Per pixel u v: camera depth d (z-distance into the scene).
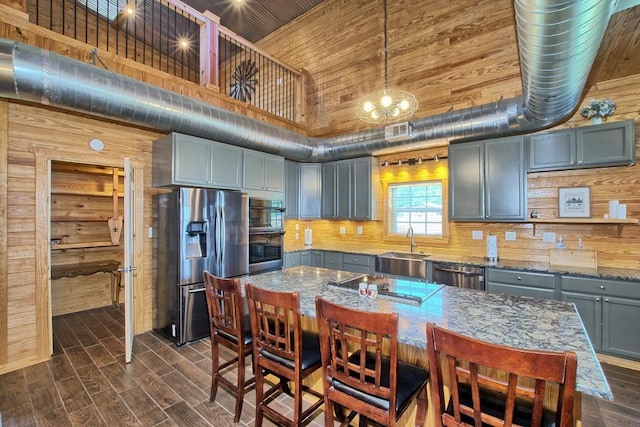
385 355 1.80
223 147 3.78
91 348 3.11
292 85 5.67
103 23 5.29
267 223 4.36
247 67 6.38
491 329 1.44
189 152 3.44
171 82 3.62
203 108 3.34
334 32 5.22
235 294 1.95
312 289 2.19
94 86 2.55
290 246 5.36
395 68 4.58
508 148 3.50
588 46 1.73
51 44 2.79
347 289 2.16
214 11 5.39
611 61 2.73
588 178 3.29
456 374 1.06
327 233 5.64
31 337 2.79
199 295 3.38
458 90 4.03
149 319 3.66
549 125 3.21
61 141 2.98
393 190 4.88
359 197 4.80
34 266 2.82
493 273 3.34
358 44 4.96
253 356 1.92
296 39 5.70
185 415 2.09
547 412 1.20
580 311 2.89
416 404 1.64
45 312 2.87
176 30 5.69
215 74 4.09
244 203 3.91
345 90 5.14
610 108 3.07
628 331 2.68
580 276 2.89
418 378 1.52
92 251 4.48
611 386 2.44
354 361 1.67
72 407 2.16
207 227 3.48
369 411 1.35
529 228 3.65
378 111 3.07
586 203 3.27
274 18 5.64
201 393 2.34
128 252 2.86
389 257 4.20
